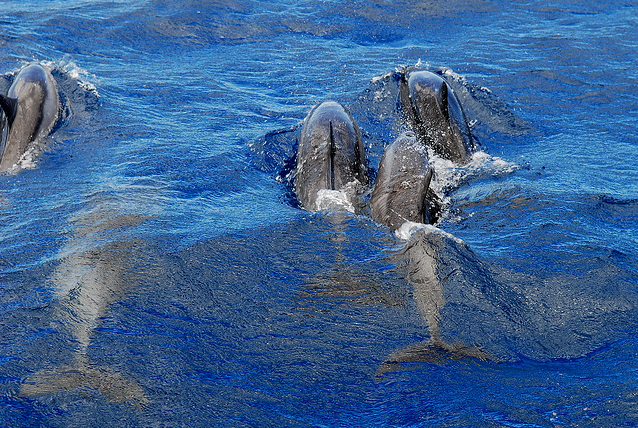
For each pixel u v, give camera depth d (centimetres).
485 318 1794
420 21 5412
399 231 2294
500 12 5684
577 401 1448
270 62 4488
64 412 1423
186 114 3578
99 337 1692
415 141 2650
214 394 1496
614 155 3133
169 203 2552
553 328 1755
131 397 1475
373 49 4800
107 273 2002
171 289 1925
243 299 1886
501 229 2362
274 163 3066
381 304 1856
